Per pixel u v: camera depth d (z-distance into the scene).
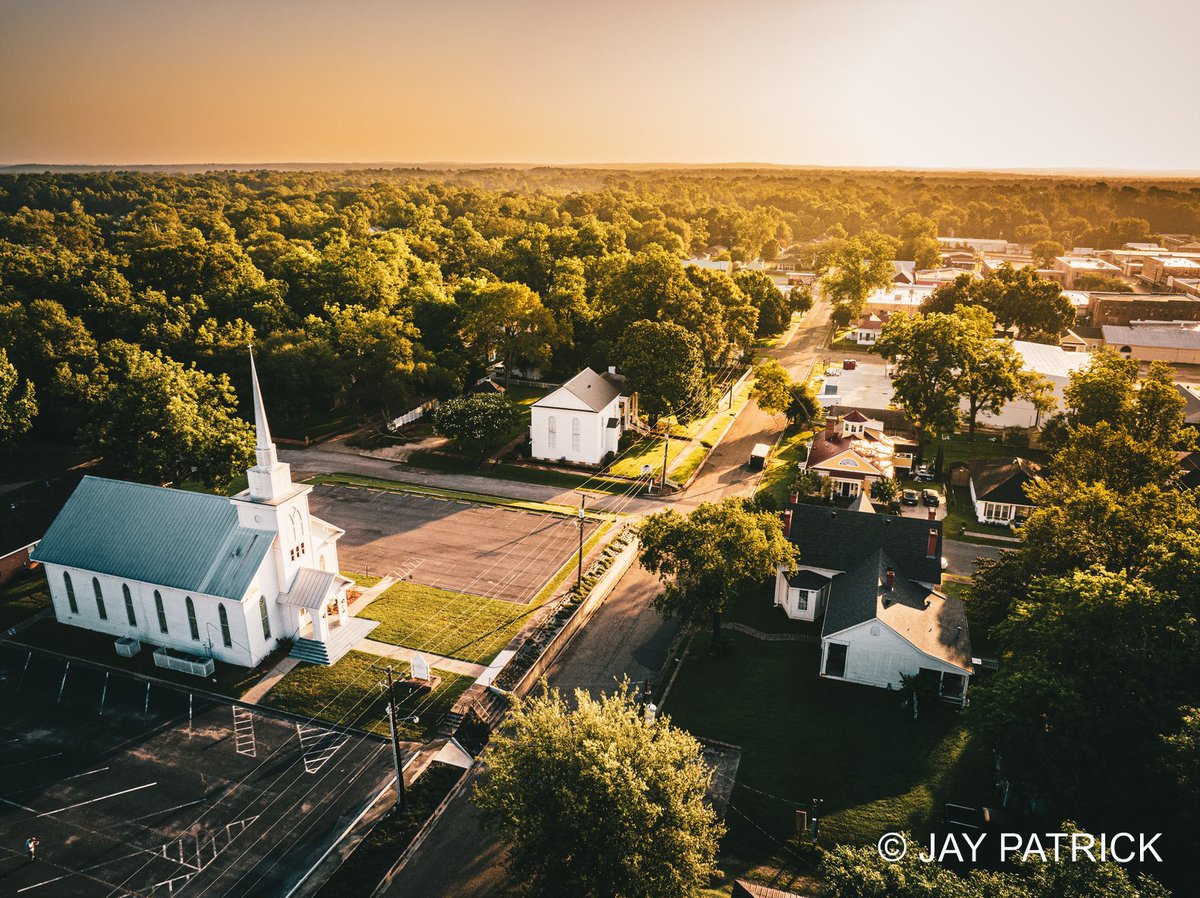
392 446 101.25
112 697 53.22
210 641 57.00
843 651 55.94
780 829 43.12
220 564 56.31
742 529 57.59
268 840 42.16
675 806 35.53
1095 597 43.78
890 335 109.06
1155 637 43.62
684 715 52.41
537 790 35.66
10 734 49.56
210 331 106.06
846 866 31.67
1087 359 119.06
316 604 56.97
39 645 58.97
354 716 51.72
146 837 42.16
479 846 42.16
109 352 102.12
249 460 77.81
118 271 136.38
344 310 121.88
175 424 73.31
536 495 87.75
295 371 100.44
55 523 61.06
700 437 104.88
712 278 136.88
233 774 46.66
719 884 39.69
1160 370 89.81
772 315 157.88
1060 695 40.38
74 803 44.28
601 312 129.62
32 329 101.25
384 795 45.41
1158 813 38.19
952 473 93.31
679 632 62.34
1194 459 87.44
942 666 53.34
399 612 63.47
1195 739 35.78
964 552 75.75
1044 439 94.44
